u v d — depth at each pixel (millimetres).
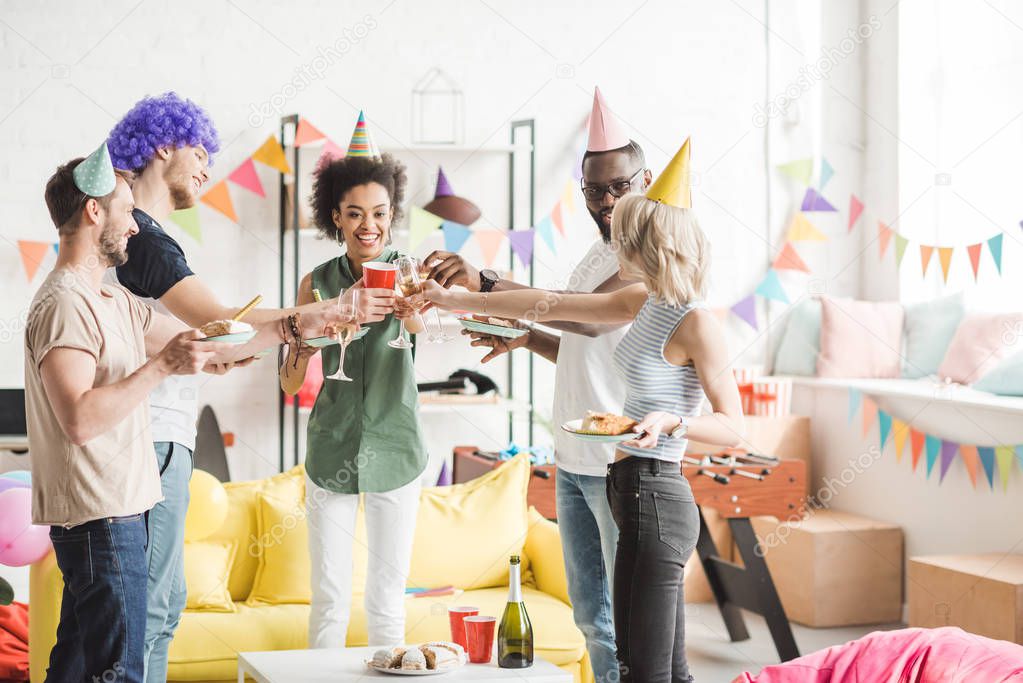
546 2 4883
